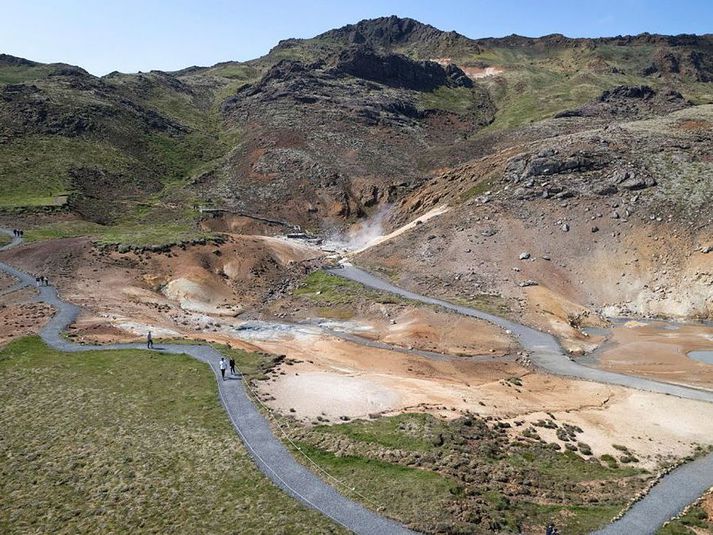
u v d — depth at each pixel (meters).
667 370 55.97
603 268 82.00
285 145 151.25
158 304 69.81
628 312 76.38
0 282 69.19
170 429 34.00
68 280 72.12
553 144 111.06
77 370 43.28
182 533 24.56
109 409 36.72
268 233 114.62
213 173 143.12
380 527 24.58
